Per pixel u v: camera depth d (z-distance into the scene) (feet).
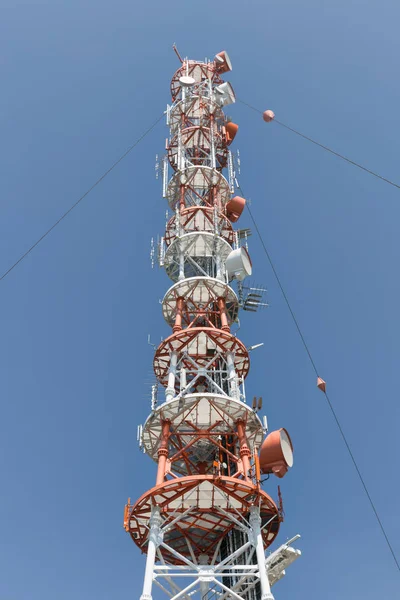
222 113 211.82
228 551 113.29
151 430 125.49
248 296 161.99
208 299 159.12
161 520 104.32
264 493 104.94
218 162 204.33
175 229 175.94
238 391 128.57
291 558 108.58
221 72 232.32
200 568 97.96
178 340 140.26
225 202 188.03
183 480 103.91
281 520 108.17
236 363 144.36
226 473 125.49
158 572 98.99
